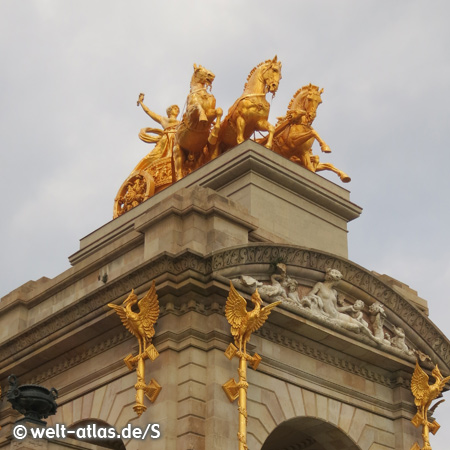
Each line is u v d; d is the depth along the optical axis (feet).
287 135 327.47
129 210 324.80
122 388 265.54
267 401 262.67
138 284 265.34
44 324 284.20
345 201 320.50
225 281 260.01
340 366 282.97
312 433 280.51
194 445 246.68
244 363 256.11
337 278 280.72
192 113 314.76
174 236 265.13
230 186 304.91
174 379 254.47
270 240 284.61
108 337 273.95
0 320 307.17
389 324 293.02
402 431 287.89
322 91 333.42
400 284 314.76
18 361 290.15
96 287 285.02
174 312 260.21
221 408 251.60
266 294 265.34
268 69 321.52
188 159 326.85
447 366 303.07
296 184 308.81
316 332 273.33
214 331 257.55
